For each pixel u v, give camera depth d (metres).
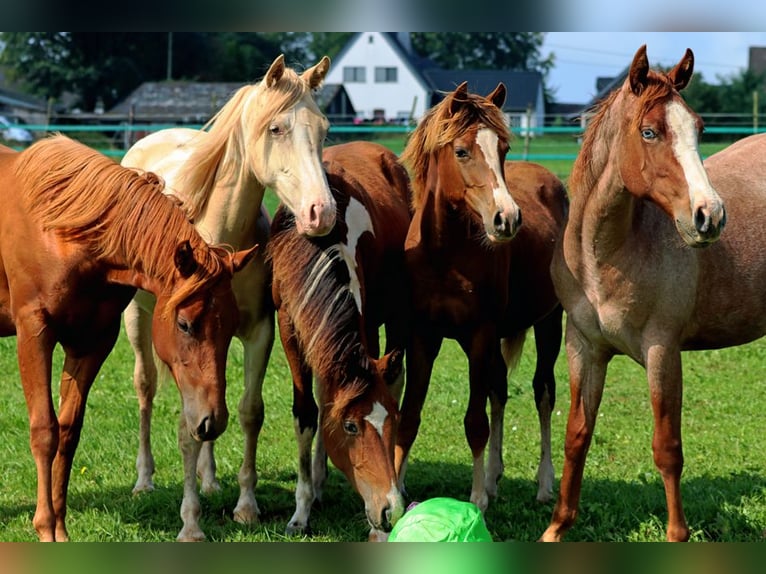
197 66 55.12
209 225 5.78
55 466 5.17
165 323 4.72
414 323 6.03
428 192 5.74
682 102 4.51
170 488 6.39
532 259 6.61
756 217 5.35
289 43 62.66
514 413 8.31
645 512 5.76
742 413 8.14
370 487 4.67
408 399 6.05
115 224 4.84
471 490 6.31
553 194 7.34
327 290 4.96
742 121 32.25
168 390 8.78
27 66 50.25
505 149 5.40
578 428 5.19
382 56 61.22
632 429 7.71
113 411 8.10
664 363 4.91
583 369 5.21
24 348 4.89
